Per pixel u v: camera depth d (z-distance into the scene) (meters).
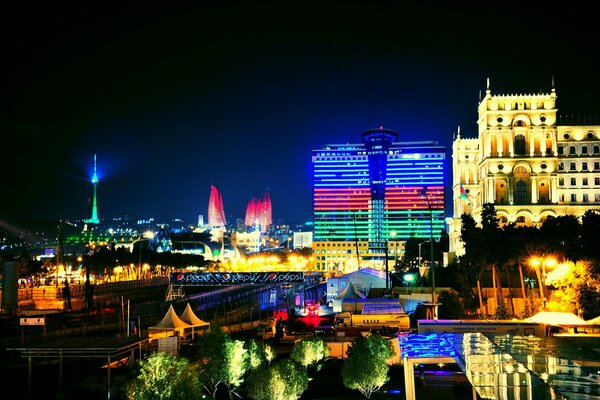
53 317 122.50
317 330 101.19
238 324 134.38
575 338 65.06
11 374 69.44
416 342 48.16
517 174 184.62
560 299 98.88
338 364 71.69
